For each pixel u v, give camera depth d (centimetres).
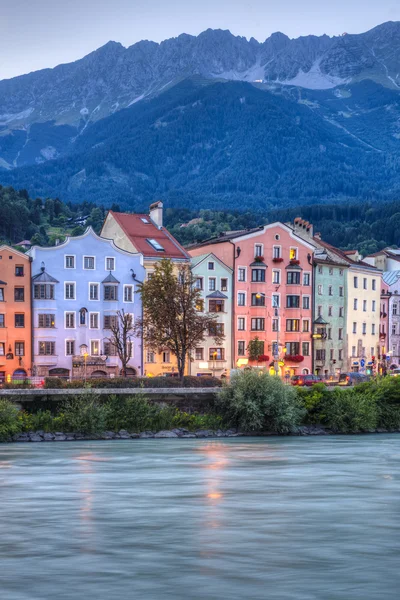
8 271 12012
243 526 3388
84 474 5134
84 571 2628
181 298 11394
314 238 16675
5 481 4794
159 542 3066
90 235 12675
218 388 8456
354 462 5906
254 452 6594
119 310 12794
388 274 17762
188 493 4341
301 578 2547
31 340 12144
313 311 14800
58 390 7669
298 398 8681
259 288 14112
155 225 14075
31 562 2747
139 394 7988
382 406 9138
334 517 3603
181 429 7994
